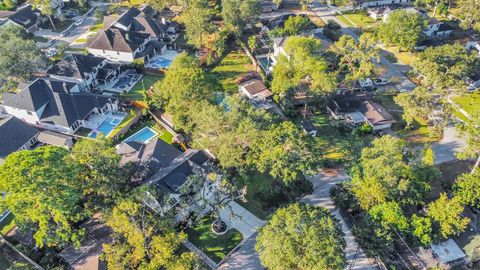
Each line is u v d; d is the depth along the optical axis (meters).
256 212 62.78
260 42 114.38
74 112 80.19
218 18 131.25
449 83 85.81
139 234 48.94
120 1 144.88
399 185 56.38
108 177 55.84
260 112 67.81
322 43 105.31
